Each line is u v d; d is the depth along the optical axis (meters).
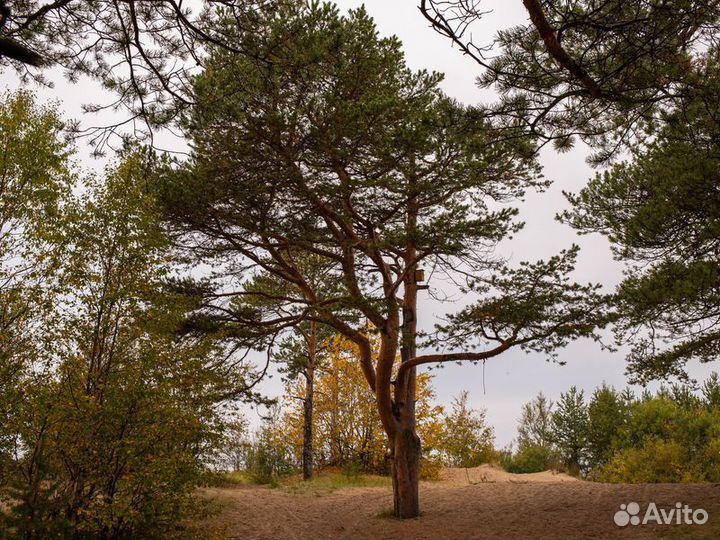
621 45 7.74
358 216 13.56
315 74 8.81
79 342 10.23
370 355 15.82
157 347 10.88
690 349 13.12
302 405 25.16
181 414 10.74
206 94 8.98
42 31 8.19
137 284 10.74
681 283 11.34
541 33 6.77
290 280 15.18
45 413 9.52
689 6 6.90
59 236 10.27
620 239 13.59
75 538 9.54
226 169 12.44
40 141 11.09
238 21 7.83
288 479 23.52
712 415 26.39
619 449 27.86
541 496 16.23
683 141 11.52
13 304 10.13
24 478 9.59
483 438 29.67
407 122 12.13
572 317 12.94
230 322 14.40
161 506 10.35
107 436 10.19
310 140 12.09
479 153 9.51
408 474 15.17
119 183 11.03
